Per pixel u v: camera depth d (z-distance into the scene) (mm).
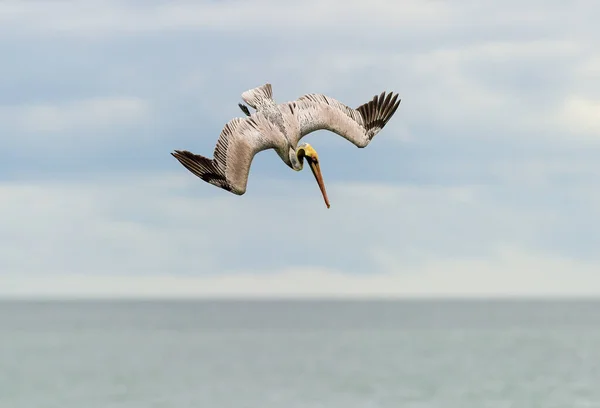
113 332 190375
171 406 61344
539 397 65000
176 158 14812
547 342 129875
